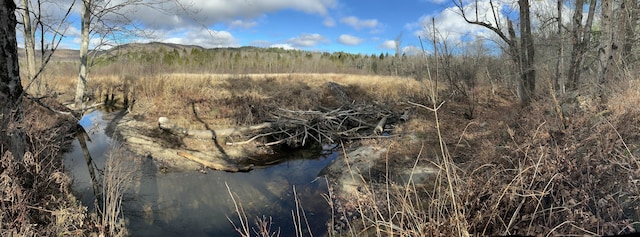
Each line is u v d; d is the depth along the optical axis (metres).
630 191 3.27
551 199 3.50
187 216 6.58
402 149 9.30
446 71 14.40
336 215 6.20
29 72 11.39
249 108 14.27
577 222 3.04
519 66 12.23
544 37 12.71
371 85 21.84
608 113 6.29
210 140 11.69
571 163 3.79
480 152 6.16
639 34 12.22
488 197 3.57
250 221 6.47
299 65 44.12
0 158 4.09
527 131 6.35
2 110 4.14
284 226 6.20
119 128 12.30
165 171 8.88
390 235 3.31
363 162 8.87
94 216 5.05
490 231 3.26
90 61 13.56
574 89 10.23
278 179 8.95
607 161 3.93
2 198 3.85
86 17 12.78
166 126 11.93
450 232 3.06
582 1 10.25
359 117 15.14
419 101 16.11
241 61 42.00
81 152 9.42
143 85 16.44
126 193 7.19
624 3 9.82
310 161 10.70
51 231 4.20
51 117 10.44
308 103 16.53
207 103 14.97
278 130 12.82
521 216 3.39
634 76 8.41
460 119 12.15
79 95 12.98
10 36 4.22
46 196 4.61
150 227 6.02
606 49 8.59
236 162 10.27
